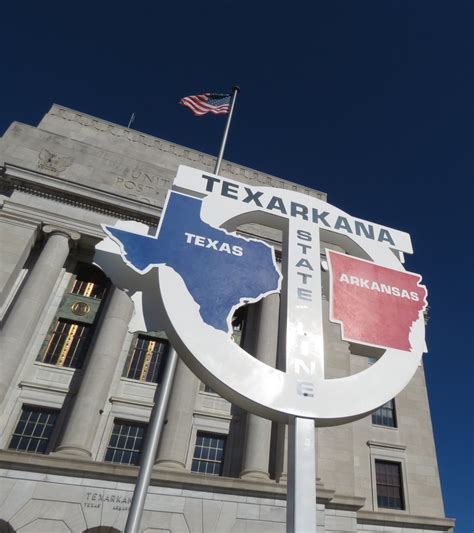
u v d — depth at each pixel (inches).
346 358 1043.9
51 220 1013.8
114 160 1160.8
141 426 876.0
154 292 280.4
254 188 350.9
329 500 814.5
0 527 660.1
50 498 682.8
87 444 789.2
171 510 724.7
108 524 685.3
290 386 249.3
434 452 1102.4
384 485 1026.1
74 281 1027.9
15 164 1036.5
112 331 920.3
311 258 315.3
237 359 247.1
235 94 644.7
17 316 853.8
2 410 794.8
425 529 965.2
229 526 734.5
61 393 861.8
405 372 285.1
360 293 316.2
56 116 1261.1
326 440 941.2
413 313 320.5
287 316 280.5
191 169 346.3
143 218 1075.9
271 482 787.4
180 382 905.5
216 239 297.1
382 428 1099.9
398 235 377.1
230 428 923.4
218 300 265.7
